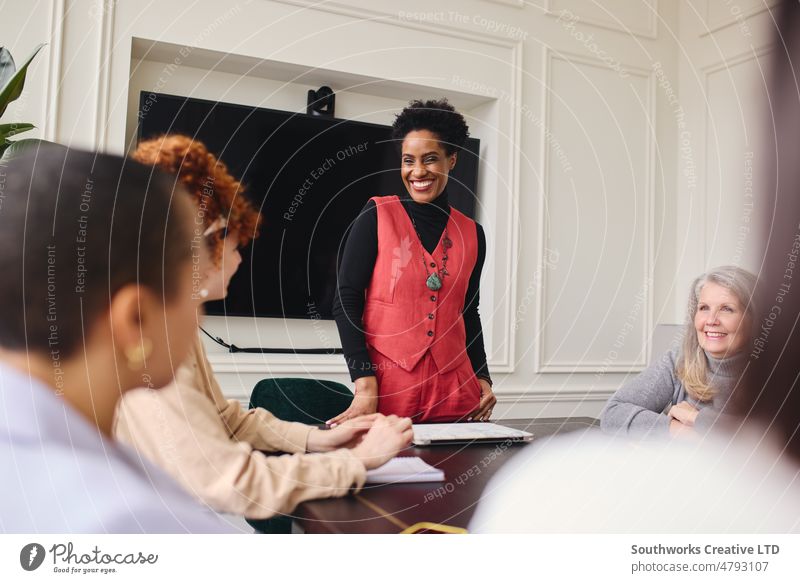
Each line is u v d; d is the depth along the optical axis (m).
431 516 0.75
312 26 2.57
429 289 1.71
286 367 2.54
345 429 1.06
